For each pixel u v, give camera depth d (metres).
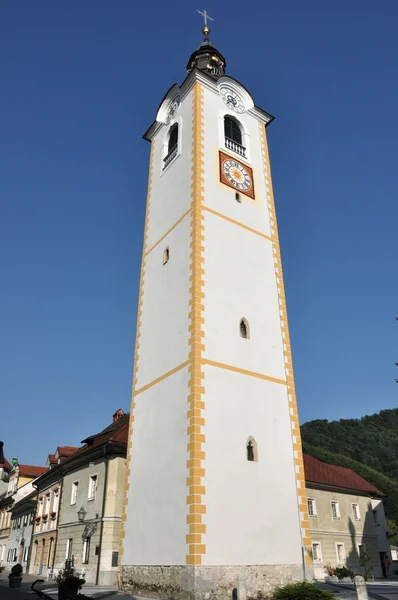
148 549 19.12
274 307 24.56
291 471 20.78
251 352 22.09
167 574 17.58
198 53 34.75
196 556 16.53
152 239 27.47
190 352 20.33
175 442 19.45
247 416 20.38
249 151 29.39
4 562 48.53
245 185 27.45
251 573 17.58
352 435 119.94
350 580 34.06
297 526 19.81
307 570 19.16
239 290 23.36
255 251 25.44
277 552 18.67
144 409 22.55
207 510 17.44
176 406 20.12
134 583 19.34
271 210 27.98
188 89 29.62
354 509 42.94
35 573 36.91
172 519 18.22
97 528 27.81
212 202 24.89
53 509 36.34
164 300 23.92
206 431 18.78
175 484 18.66
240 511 18.28
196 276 21.94
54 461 42.81
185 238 23.94
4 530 52.19
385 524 45.59
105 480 28.56
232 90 30.94
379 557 42.88
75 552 29.89
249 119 31.06
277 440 20.94
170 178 27.89
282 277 26.00
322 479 41.00
